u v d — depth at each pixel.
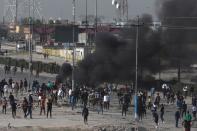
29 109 92.50
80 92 120.00
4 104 97.94
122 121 93.88
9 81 139.38
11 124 84.56
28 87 148.00
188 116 84.50
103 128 83.50
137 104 99.19
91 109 111.06
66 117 95.25
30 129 80.69
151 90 135.25
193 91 139.25
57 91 122.56
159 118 104.88
